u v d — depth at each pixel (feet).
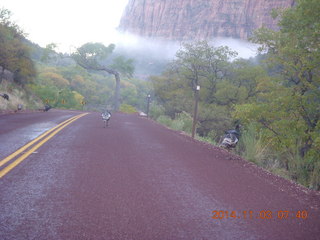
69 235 10.38
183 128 74.69
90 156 24.79
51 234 10.40
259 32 65.31
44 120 58.59
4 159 21.67
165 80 144.97
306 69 41.47
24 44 102.01
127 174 19.44
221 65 118.52
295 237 11.19
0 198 13.66
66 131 41.63
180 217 12.55
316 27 36.99
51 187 15.75
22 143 29.04
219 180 19.30
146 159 25.02
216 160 26.81
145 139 38.81
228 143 34.58
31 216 11.85
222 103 115.24
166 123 83.20
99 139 35.76
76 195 14.67
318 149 33.91
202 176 20.13
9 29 96.78
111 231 10.87
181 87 139.85
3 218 11.53
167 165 23.09
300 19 41.14
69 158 23.49
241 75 112.57
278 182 19.93
